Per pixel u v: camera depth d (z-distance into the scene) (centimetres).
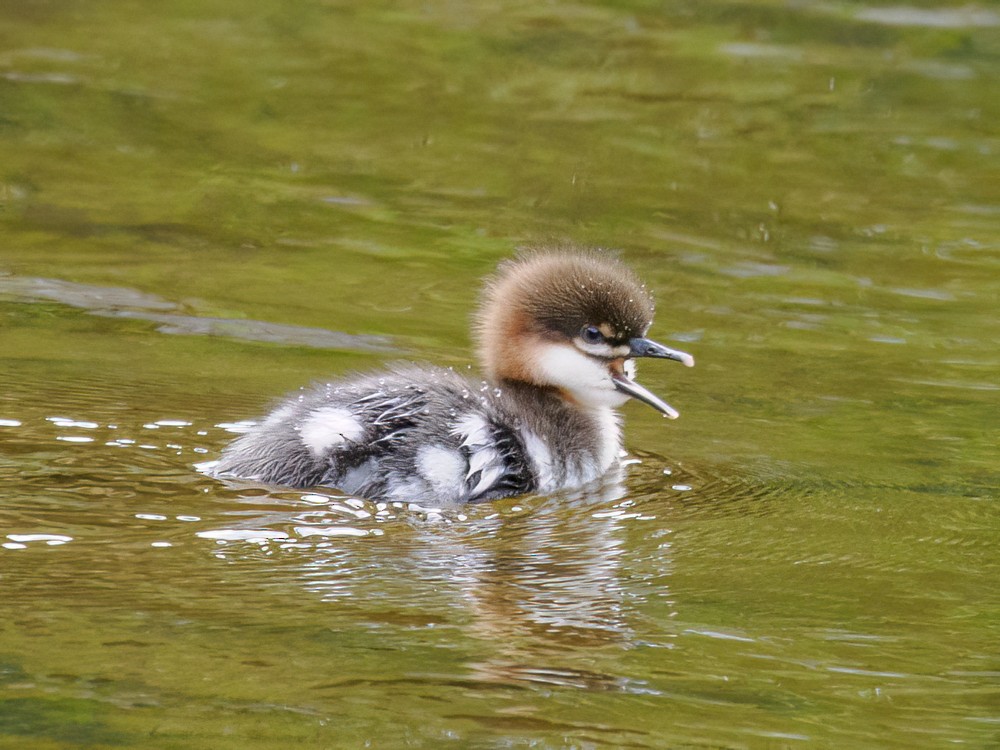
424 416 1157
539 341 1266
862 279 1784
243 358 1435
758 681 840
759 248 1870
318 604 902
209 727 755
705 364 1510
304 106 2295
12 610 866
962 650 891
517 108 2325
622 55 2533
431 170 2083
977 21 2678
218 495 1072
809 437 1319
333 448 1116
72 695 779
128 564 938
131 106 2253
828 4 2745
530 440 1191
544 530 1068
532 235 1866
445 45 2559
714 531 1083
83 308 1562
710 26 2675
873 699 825
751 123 2294
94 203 1916
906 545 1066
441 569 973
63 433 1180
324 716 772
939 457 1271
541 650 862
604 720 784
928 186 2106
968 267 1833
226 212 1911
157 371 1377
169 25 2623
